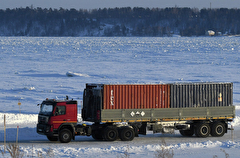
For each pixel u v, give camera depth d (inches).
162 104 2267.5
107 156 1669.5
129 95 2183.8
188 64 7588.6
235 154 1743.4
